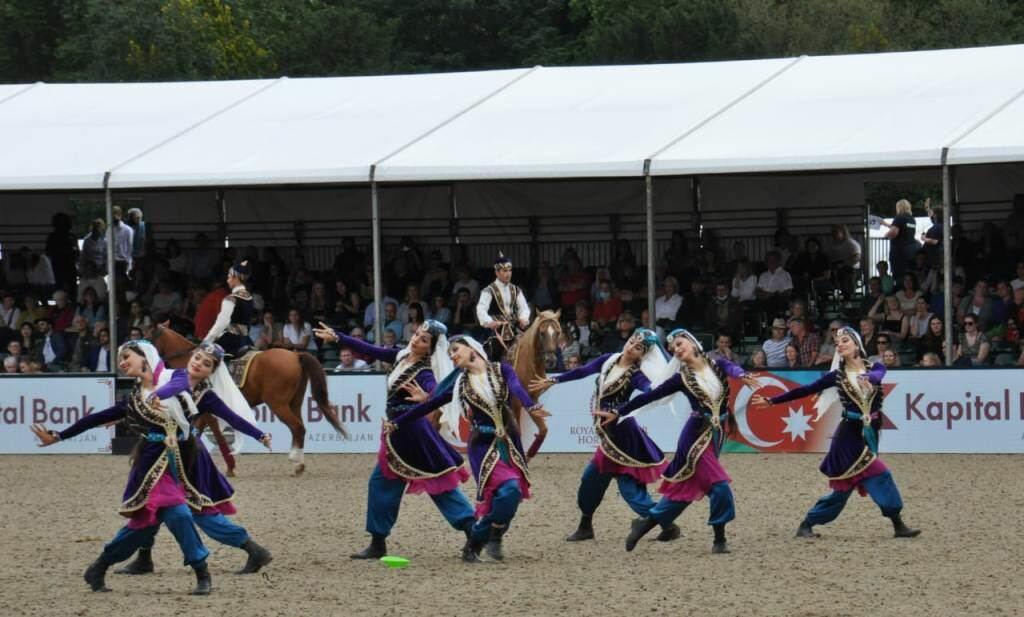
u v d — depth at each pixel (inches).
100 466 940.6
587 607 474.0
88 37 2442.2
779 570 534.9
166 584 527.8
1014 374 898.1
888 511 601.3
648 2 2431.1
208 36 2417.6
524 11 2662.4
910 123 994.7
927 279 1101.1
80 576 548.1
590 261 1293.1
